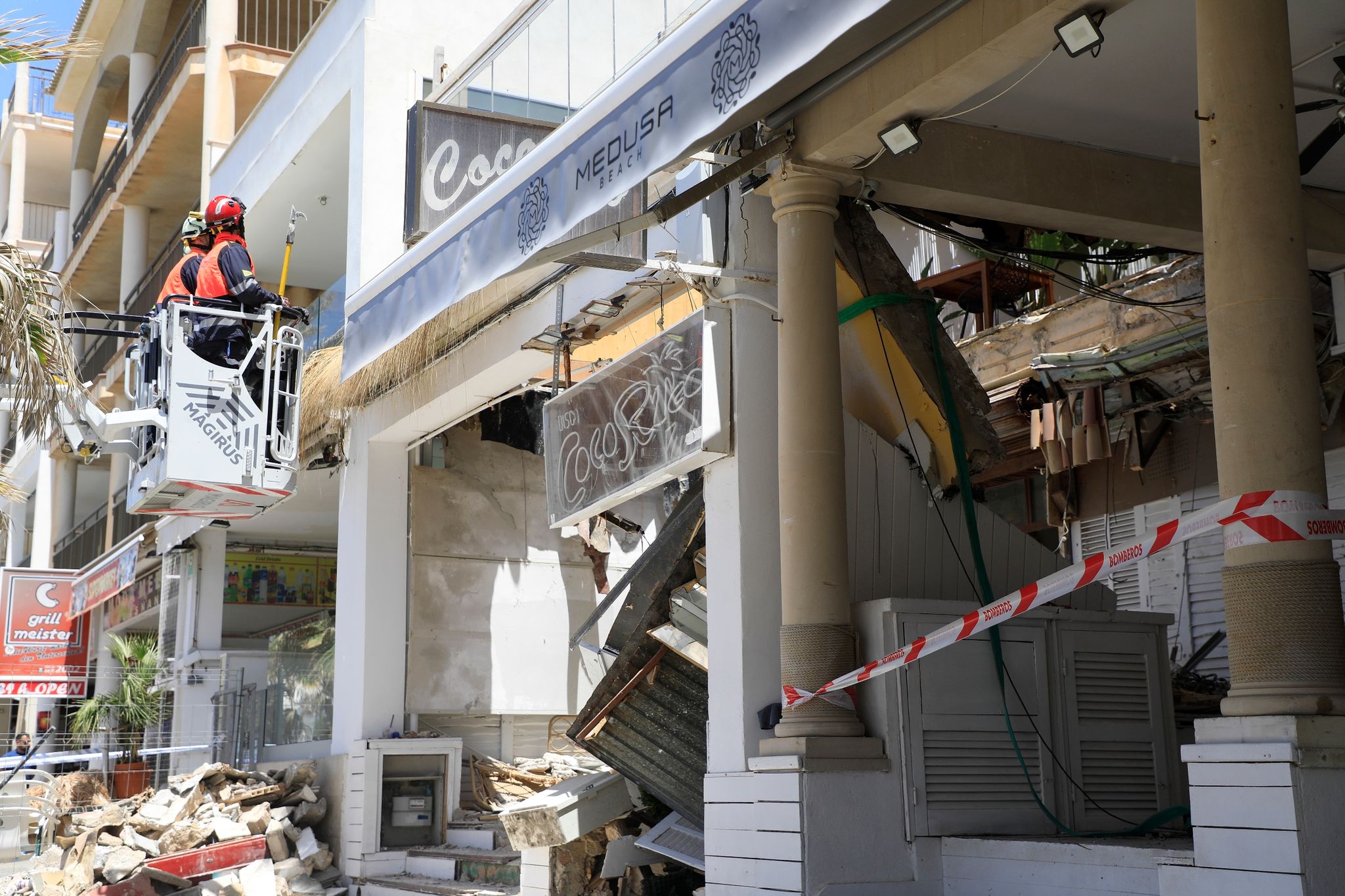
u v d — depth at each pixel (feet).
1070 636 23.56
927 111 20.39
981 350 34.71
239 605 69.00
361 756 39.47
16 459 91.40
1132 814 23.11
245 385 24.14
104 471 93.40
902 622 22.02
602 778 29.66
